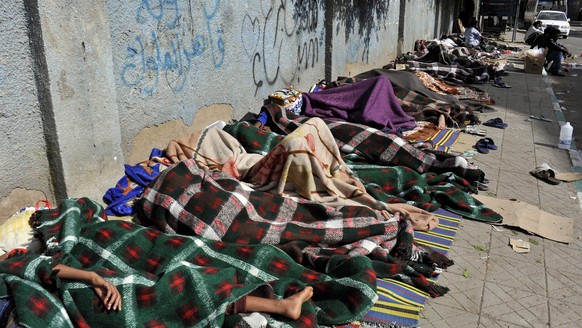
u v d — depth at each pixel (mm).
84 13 3648
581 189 5281
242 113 6168
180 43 4895
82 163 3848
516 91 10742
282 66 7039
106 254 3113
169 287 2699
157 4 4508
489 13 23234
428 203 4527
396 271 3363
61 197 3793
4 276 2639
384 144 5191
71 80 3631
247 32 5992
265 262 3178
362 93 6723
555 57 13750
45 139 3631
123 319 2572
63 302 2629
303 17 7457
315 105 6824
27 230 3350
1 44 3225
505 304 3299
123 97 4309
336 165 4496
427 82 9711
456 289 3434
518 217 4445
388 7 11852
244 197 3773
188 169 3799
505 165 5918
